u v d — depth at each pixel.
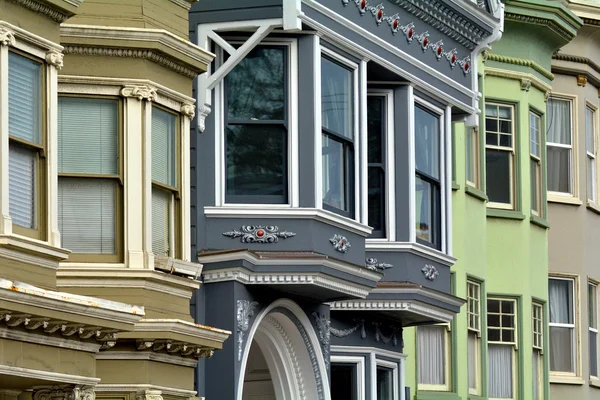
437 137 37.00
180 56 28.27
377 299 35.06
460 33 37.44
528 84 46.84
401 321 37.56
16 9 23.62
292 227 31.22
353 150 32.94
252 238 31.05
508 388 45.88
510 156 46.50
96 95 27.17
